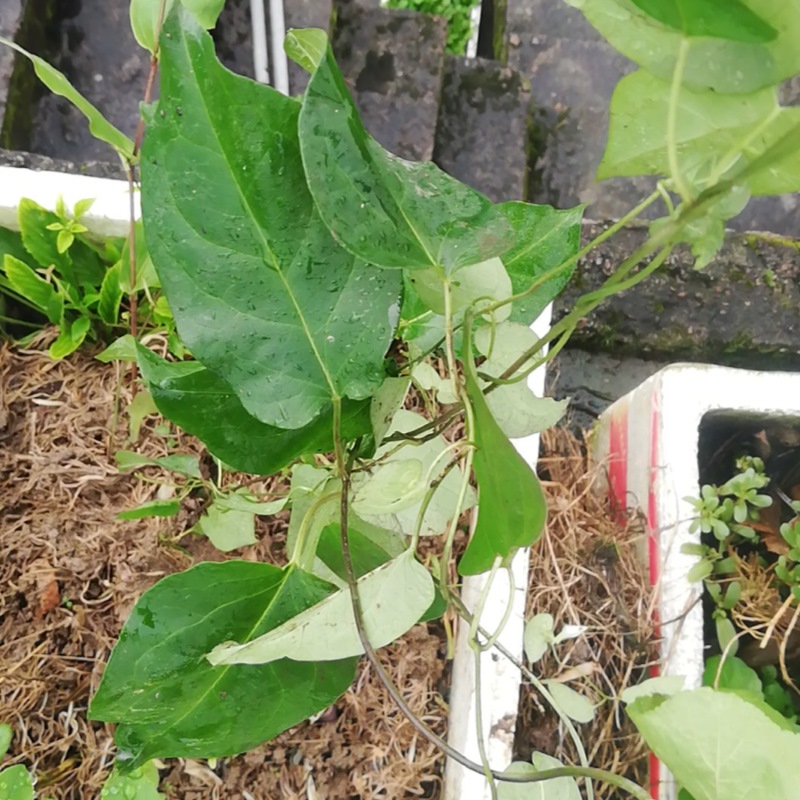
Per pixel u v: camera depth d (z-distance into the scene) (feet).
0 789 1.43
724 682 1.71
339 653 1.00
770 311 2.55
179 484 1.89
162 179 0.89
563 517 2.08
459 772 1.68
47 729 1.78
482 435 0.87
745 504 1.83
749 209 3.25
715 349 2.57
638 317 2.53
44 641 1.81
